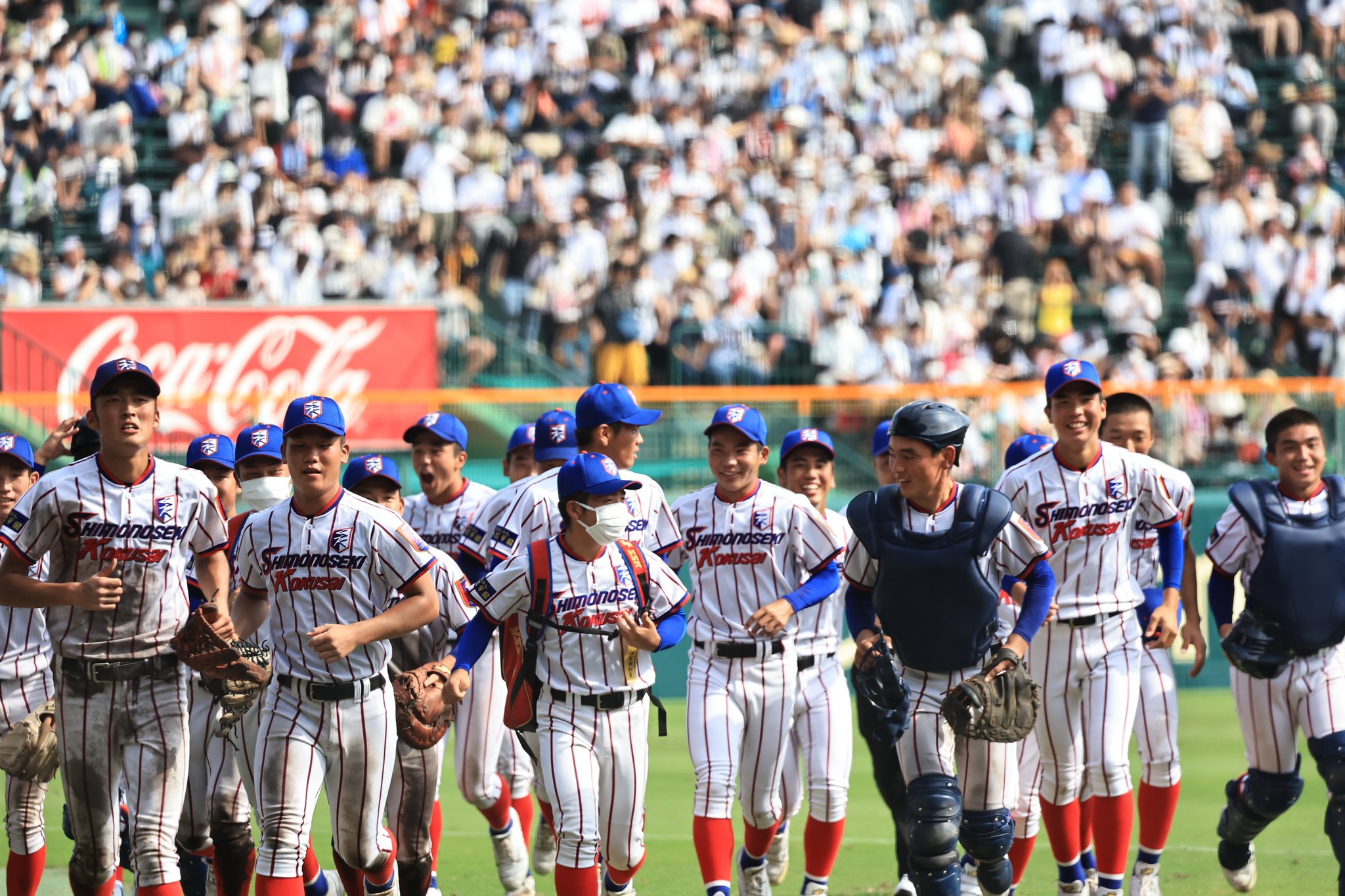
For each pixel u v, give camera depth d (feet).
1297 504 79.20
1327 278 228.22
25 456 76.89
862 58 247.50
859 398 162.40
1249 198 237.04
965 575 65.31
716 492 81.30
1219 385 163.22
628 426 79.61
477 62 238.27
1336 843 75.05
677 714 155.74
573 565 67.56
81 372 165.68
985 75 260.01
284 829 64.69
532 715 67.77
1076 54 251.80
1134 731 82.33
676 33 247.09
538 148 232.12
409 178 221.05
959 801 65.87
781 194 224.74
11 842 71.10
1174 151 245.45
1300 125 254.88
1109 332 219.61
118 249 208.54
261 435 75.15
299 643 66.39
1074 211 234.38
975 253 226.38
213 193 211.82
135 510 63.87
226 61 228.22
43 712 67.10
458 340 176.55
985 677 64.08
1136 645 79.41
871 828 105.19
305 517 66.39
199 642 63.31
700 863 75.72
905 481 65.92
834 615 83.25
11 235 210.18
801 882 90.17
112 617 63.87
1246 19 266.57
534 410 162.81
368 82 232.32
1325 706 76.64
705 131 234.17
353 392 171.22
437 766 73.51
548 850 91.30
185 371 167.73
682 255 208.85
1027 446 90.68
